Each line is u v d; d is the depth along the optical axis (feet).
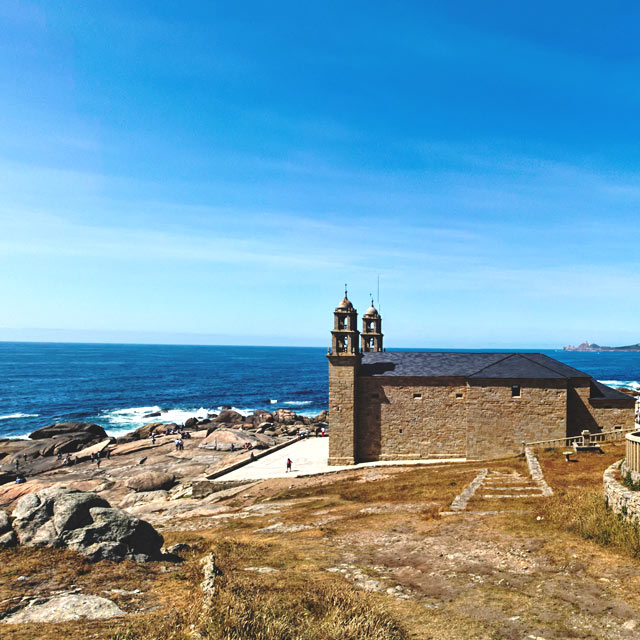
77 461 198.70
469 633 36.60
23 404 406.41
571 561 50.14
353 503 97.09
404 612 40.65
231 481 143.33
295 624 34.40
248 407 405.18
